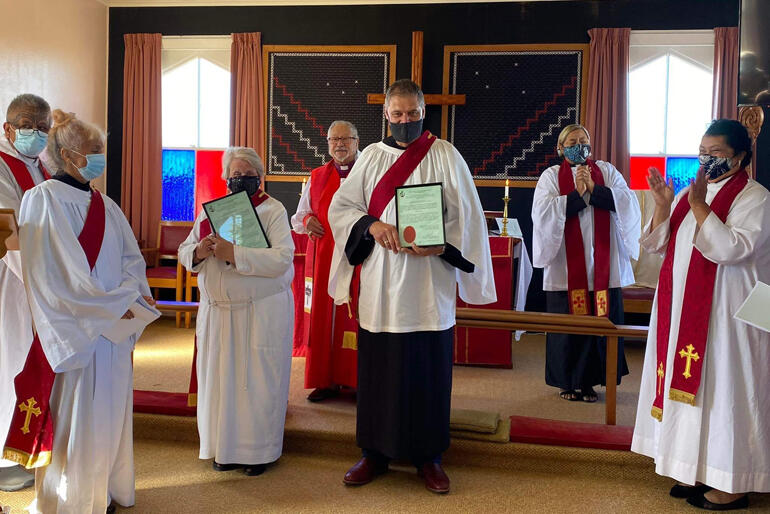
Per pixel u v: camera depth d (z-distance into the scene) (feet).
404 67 23.65
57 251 7.62
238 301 10.03
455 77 23.39
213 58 24.71
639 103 23.31
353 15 23.82
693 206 8.96
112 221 8.36
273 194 24.29
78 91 23.18
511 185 23.29
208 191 25.21
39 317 7.55
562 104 22.98
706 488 9.44
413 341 9.43
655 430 9.73
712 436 8.95
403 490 9.76
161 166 24.64
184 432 11.53
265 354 10.12
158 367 15.78
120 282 8.40
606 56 22.50
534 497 9.66
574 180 13.89
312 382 12.72
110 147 25.04
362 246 9.65
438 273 9.47
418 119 9.53
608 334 11.37
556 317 11.80
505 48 23.11
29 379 7.75
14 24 19.84
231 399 10.05
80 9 23.16
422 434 9.55
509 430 10.96
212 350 10.10
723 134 9.11
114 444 8.44
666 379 9.32
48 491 7.90
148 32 24.76
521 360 17.75
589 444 10.53
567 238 13.78
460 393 14.14
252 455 10.09
